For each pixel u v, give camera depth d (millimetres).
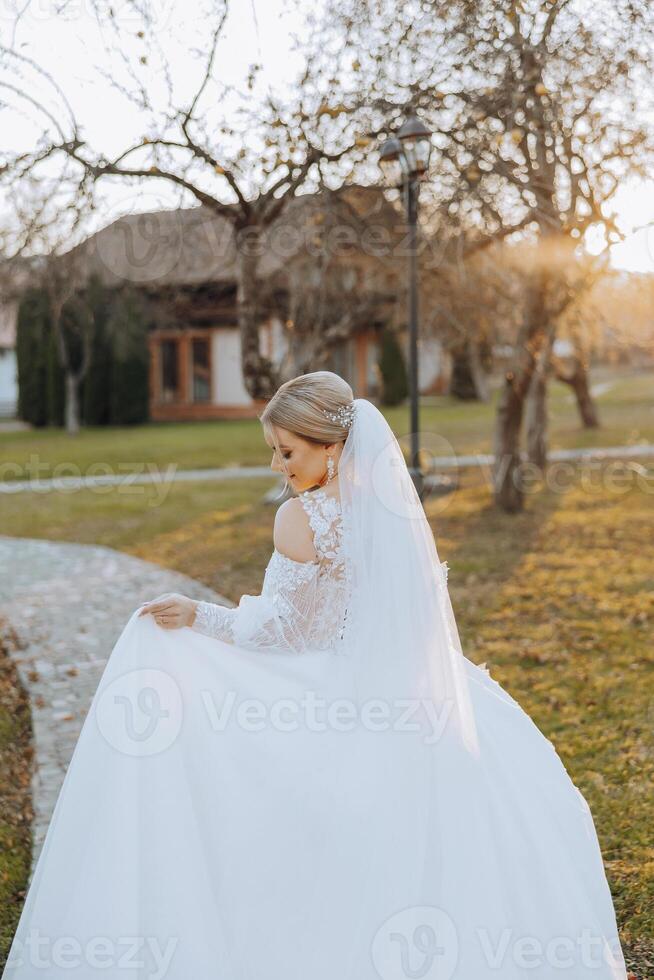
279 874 2100
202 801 2164
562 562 8984
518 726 2533
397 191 8328
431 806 2162
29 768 4219
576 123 6750
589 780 4047
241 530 11023
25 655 6012
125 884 2074
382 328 26750
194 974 2025
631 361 16938
